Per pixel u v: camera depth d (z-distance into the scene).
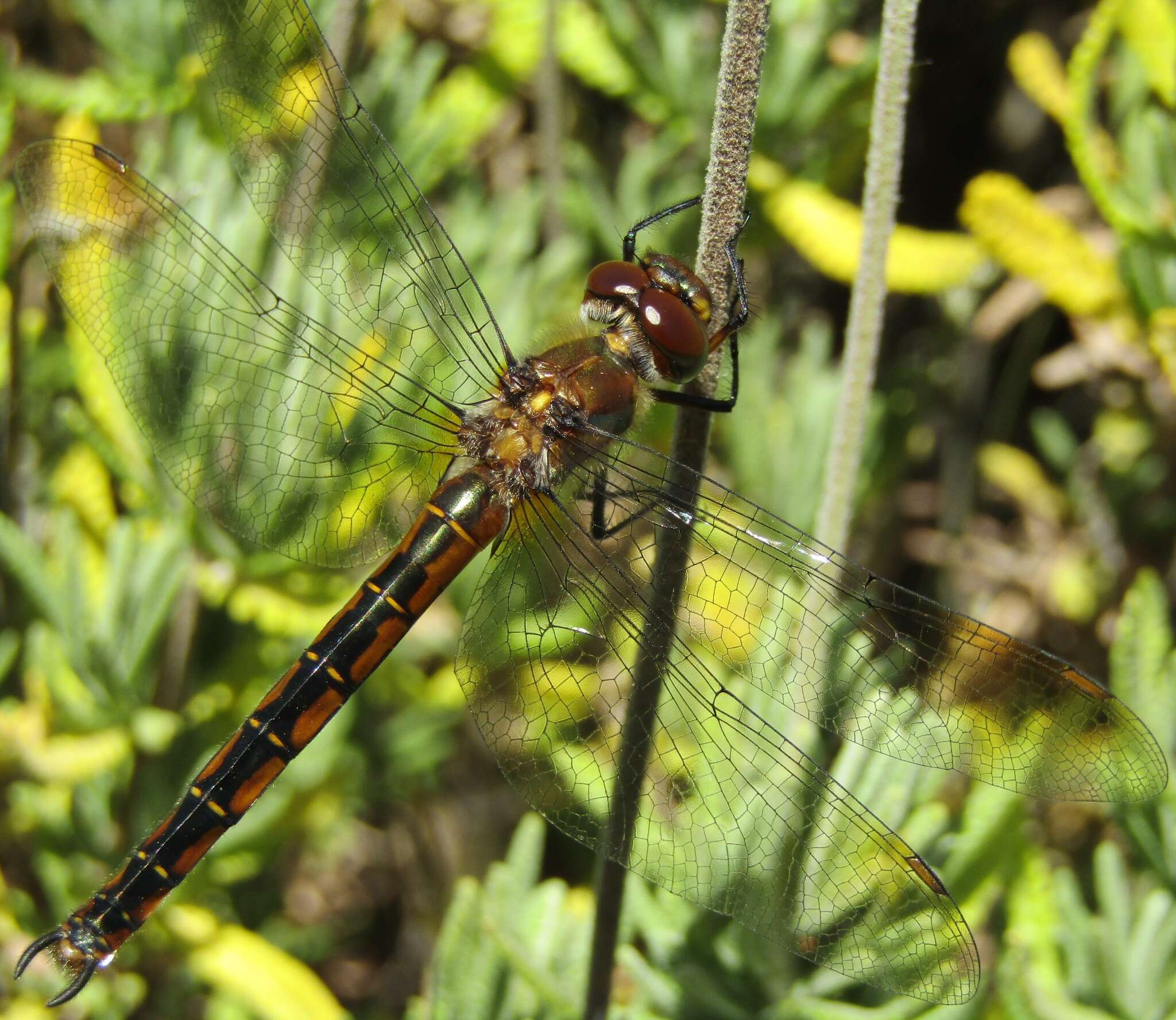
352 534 0.26
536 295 0.28
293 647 0.27
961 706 0.24
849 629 0.25
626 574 0.25
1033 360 0.30
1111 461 0.29
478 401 0.26
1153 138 0.27
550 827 0.29
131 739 0.27
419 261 0.26
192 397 0.26
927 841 0.25
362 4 0.27
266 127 0.25
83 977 0.25
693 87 0.29
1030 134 0.31
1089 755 0.24
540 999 0.25
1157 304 0.27
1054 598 0.29
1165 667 0.26
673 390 0.26
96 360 0.26
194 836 0.25
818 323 0.29
